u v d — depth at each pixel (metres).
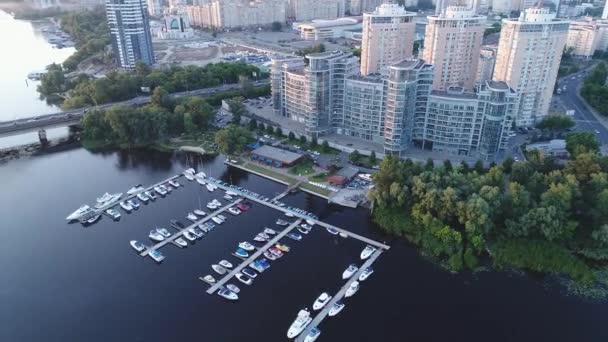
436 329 158.88
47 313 169.00
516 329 158.38
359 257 197.75
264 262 192.88
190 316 166.62
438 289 177.88
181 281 184.75
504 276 184.75
